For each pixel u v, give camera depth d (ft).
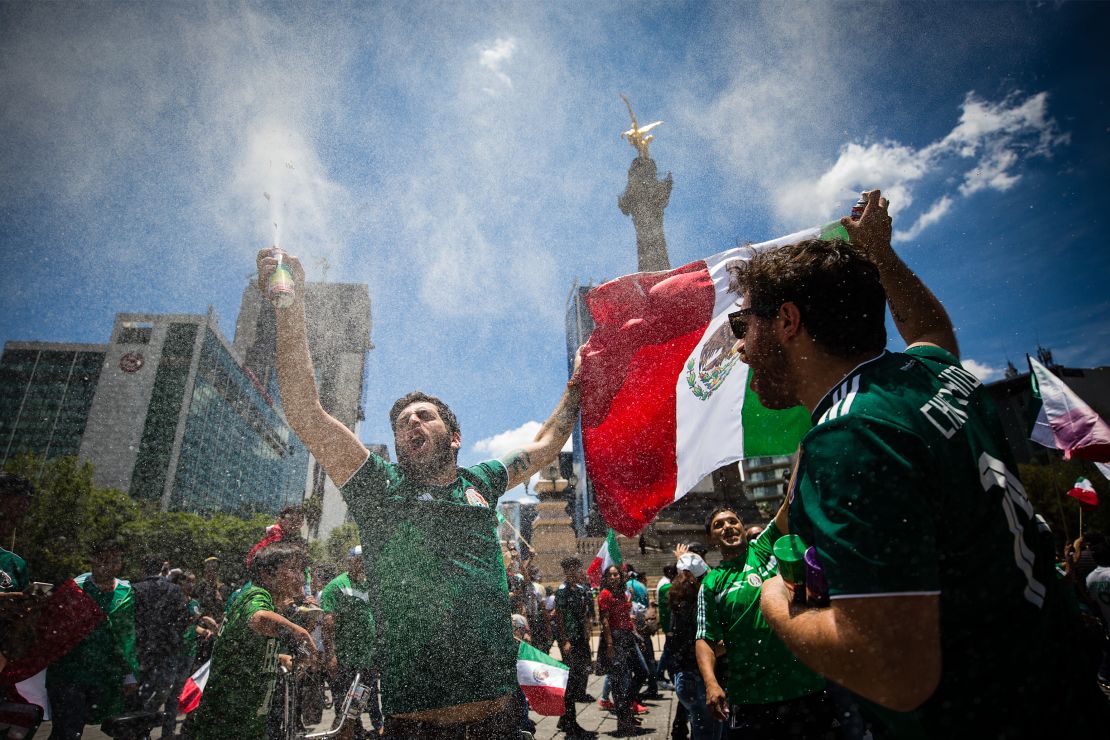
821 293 3.58
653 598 33.86
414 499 5.51
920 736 2.91
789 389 3.91
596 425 9.05
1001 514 2.99
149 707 16.17
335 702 13.48
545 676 6.97
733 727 8.49
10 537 10.74
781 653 8.20
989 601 2.86
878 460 2.84
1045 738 2.74
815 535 2.92
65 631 8.79
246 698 9.56
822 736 7.94
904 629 2.53
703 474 8.97
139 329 253.24
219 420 268.62
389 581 5.24
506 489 6.71
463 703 5.02
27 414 233.96
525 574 24.21
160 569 19.83
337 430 5.43
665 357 9.37
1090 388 102.94
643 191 197.98
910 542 2.66
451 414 6.47
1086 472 88.43
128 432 230.48
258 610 9.95
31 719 8.47
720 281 9.66
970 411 3.28
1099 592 17.34
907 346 4.43
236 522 128.36
